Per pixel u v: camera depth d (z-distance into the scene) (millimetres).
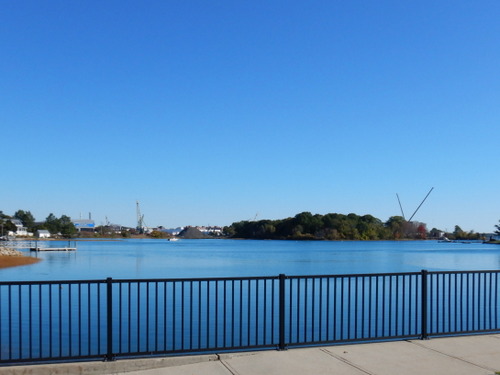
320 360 8914
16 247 132250
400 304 23281
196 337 15898
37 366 8242
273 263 77562
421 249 156875
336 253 119188
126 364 8445
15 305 23719
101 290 30266
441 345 10000
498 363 8797
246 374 8141
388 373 8203
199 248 152625
